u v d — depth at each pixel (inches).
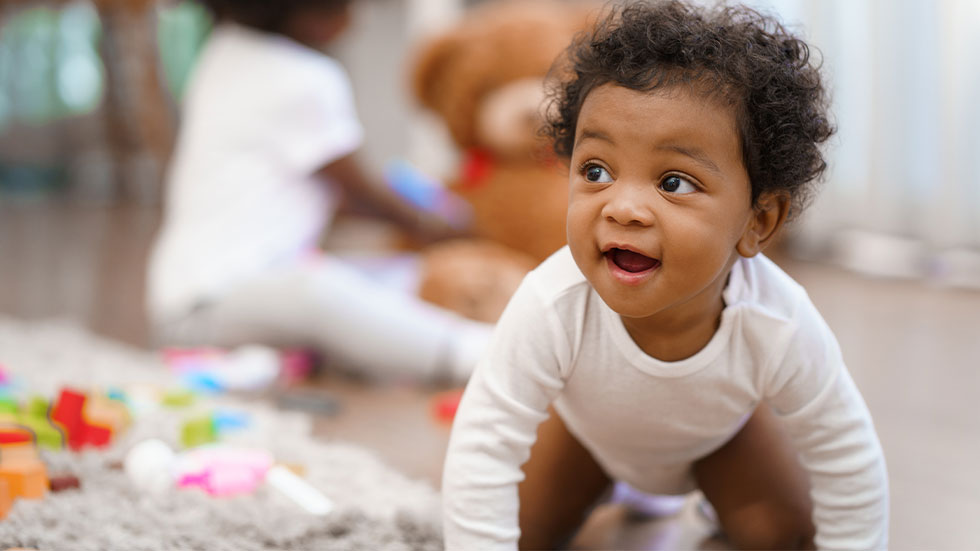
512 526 26.7
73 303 71.7
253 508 31.6
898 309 71.2
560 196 62.1
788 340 26.1
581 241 24.1
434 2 102.8
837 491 27.0
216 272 55.6
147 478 33.5
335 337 52.8
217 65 59.9
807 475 30.0
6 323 61.5
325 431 44.5
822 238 91.0
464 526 26.3
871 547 27.0
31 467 31.7
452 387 52.8
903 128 83.4
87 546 28.4
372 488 35.4
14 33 138.9
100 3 126.3
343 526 30.5
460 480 26.4
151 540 29.0
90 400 40.2
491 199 63.7
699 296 25.0
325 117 58.8
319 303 52.6
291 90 57.7
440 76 67.3
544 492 30.5
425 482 37.1
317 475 36.3
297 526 30.2
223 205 56.9
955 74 78.9
